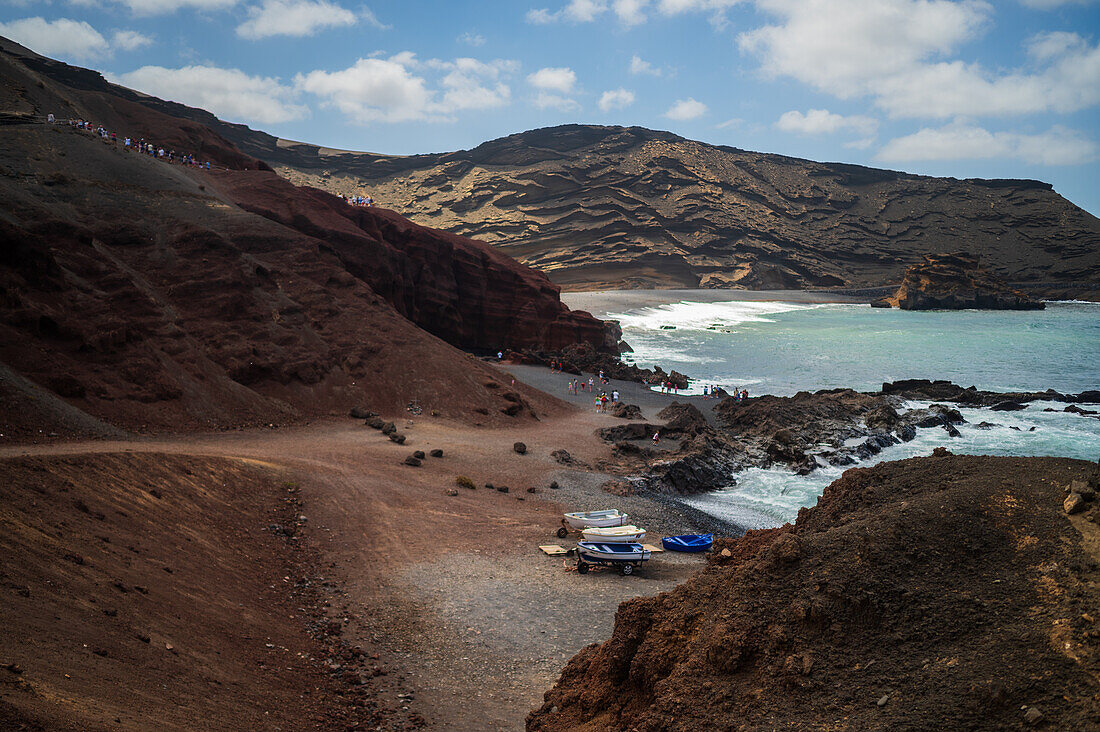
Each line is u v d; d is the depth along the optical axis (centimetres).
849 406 6994
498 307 10306
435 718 1864
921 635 1107
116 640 1711
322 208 8038
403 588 2809
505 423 6181
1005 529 1213
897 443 6138
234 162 9781
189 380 4941
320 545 3164
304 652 2153
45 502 2381
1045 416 7100
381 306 6888
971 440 6216
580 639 2450
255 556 2859
